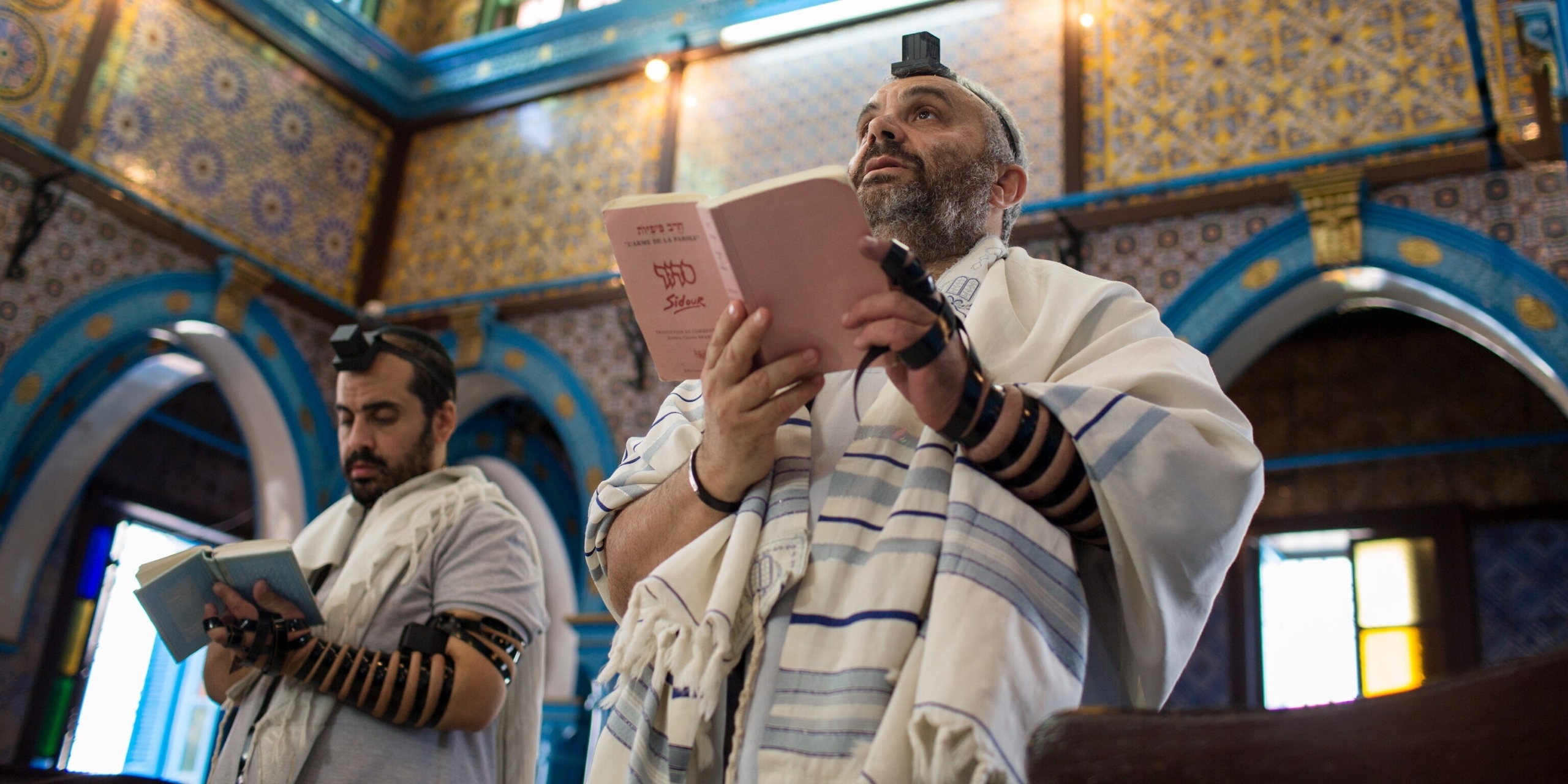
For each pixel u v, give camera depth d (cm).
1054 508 117
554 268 816
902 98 165
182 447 984
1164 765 68
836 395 137
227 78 794
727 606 117
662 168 800
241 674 228
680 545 129
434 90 909
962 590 107
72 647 880
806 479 127
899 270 110
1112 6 696
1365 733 63
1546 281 546
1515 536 767
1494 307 555
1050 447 114
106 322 696
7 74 668
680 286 124
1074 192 664
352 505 249
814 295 115
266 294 793
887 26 764
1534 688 60
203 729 965
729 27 808
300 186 837
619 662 121
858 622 111
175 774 941
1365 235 590
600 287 784
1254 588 835
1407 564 791
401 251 882
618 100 845
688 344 128
